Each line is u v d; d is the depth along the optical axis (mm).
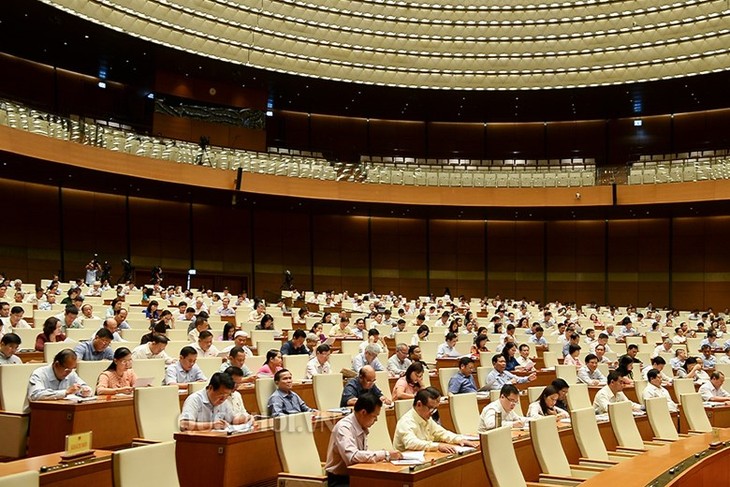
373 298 27797
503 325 19922
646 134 33250
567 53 27469
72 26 23297
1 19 22797
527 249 34156
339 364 11961
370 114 33531
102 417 7586
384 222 34156
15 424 7484
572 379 12945
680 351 15125
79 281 23672
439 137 34531
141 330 13062
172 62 26750
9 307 14336
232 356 9102
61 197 27312
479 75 29234
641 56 27078
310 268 33031
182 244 30375
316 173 28953
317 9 25672
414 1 25641
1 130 20578
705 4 24469
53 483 4844
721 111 32094
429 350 14758
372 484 5543
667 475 5559
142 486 4449
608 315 25594
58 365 7707
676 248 32594
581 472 6602
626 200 28922
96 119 27234
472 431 8547
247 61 26891
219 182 26734
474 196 30203
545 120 34125
